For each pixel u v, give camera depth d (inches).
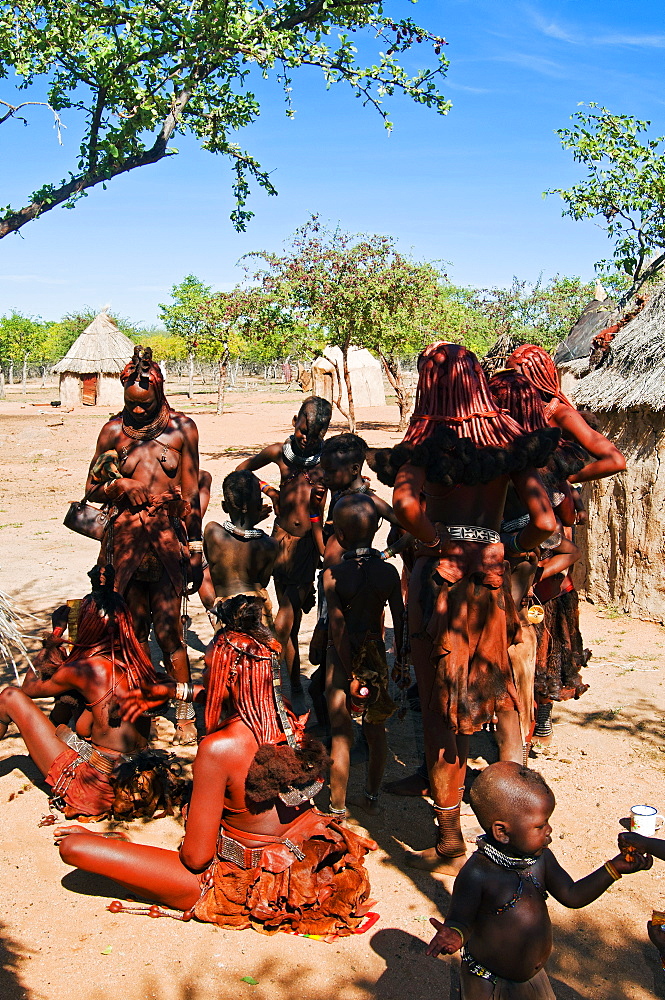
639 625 319.0
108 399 1608.0
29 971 136.0
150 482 225.5
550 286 1245.1
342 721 180.1
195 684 253.9
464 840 175.6
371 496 191.6
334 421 1304.1
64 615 197.5
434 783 166.2
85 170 359.3
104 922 149.9
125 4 358.3
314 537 250.8
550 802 113.3
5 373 2942.9
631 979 137.0
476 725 159.3
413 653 168.9
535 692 216.4
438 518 165.0
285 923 148.6
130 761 186.4
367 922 150.3
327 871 151.9
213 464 818.2
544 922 115.9
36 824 183.0
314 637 215.8
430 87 416.2
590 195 641.6
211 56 370.3
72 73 356.2
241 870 149.9
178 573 223.8
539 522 160.1
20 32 341.4
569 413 190.2
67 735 188.1
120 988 132.6
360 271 933.8
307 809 153.9
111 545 222.2
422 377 164.9
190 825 147.6
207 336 1534.2
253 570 211.3
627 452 323.3
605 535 334.3
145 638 230.2
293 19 406.3
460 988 121.1
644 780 201.2
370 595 179.3
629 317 357.1
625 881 164.1
